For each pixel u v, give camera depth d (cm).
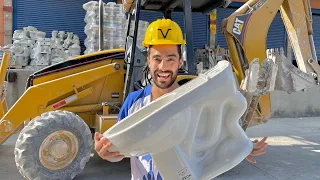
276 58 469
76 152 396
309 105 1044
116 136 111
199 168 130
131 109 161
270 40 1171
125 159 509
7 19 930
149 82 414
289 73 470
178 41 145
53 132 380
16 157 370
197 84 120
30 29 864
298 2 497
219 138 132
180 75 405
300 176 450
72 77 461
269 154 573
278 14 1169
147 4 518
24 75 779
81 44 995
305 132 794
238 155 131
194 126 119
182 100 112
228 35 501
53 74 473
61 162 387
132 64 425
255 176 447
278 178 439
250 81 314
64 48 860
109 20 719
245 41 491
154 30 145
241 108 126
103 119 418
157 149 117
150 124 108
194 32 1097
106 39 711
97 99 484
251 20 492
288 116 1028
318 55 1206
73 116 398
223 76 117
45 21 968
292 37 506
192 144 125
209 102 119
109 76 485
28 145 367
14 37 837
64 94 463
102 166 476
